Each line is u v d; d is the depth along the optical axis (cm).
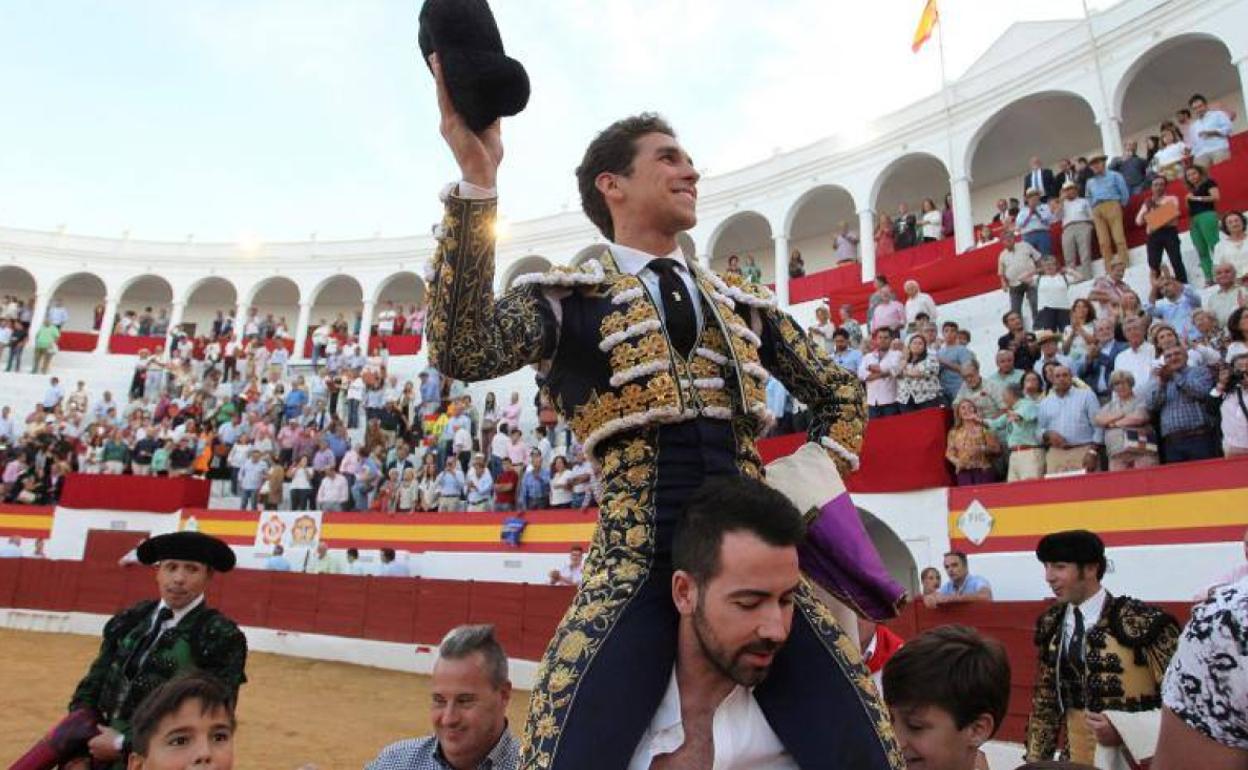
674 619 111
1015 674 642
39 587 1374
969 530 802
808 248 2222
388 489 1401
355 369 1827
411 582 1150
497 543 1223
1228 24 1345
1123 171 1120
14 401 2105
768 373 147
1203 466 648
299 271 2720
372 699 899
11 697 820
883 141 1855
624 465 120
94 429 1762
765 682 111
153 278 2808
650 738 106
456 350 111
